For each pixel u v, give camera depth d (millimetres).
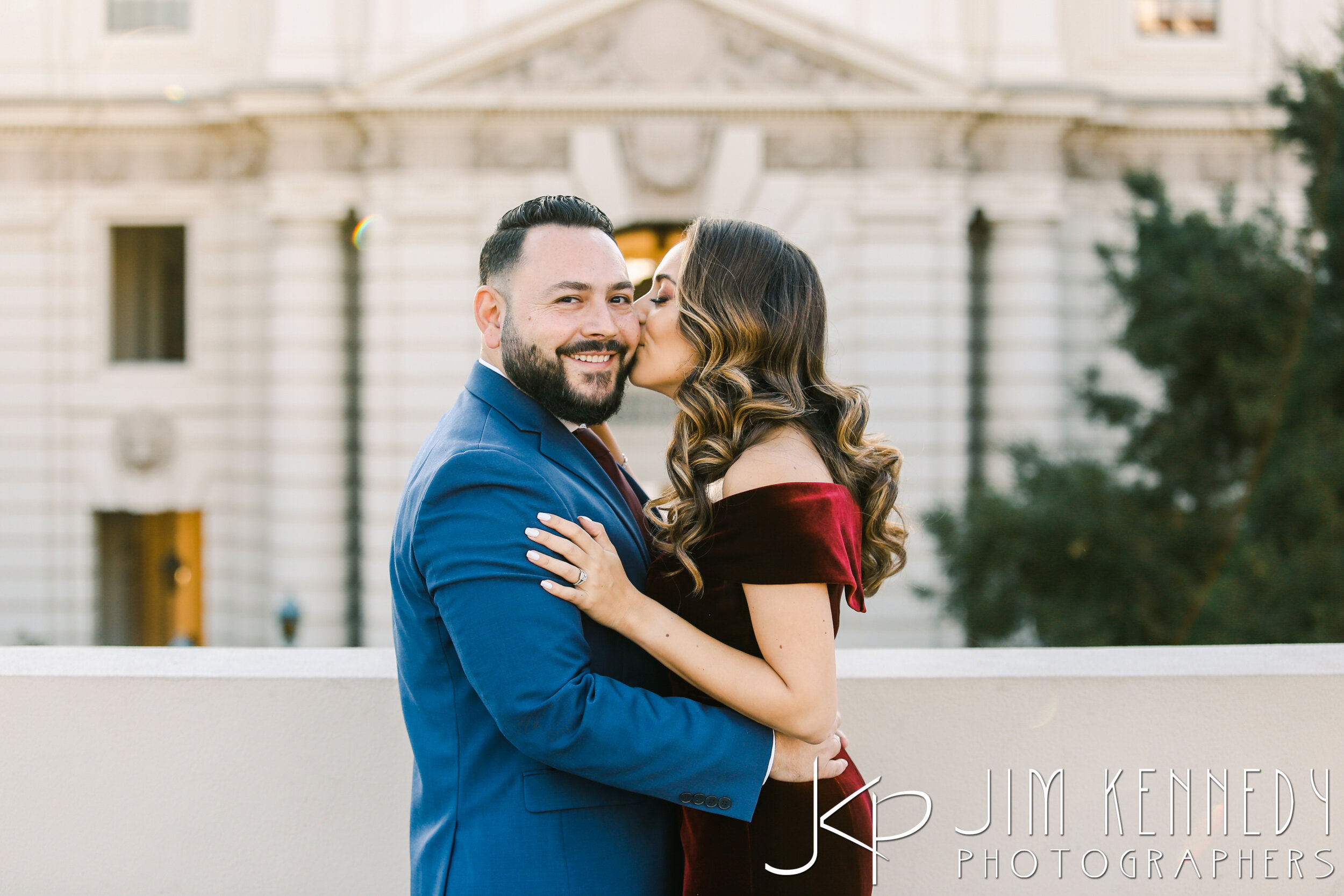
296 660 2672
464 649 1772
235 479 16328
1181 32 15891
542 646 1743
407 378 14672
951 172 14562
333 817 2543
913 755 2537
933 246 14594
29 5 16016
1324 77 9773
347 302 15445
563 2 13773
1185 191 15734
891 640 14430
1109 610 9867
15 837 2516
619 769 1774
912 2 14773
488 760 1896
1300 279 9367
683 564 1911
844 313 14648
